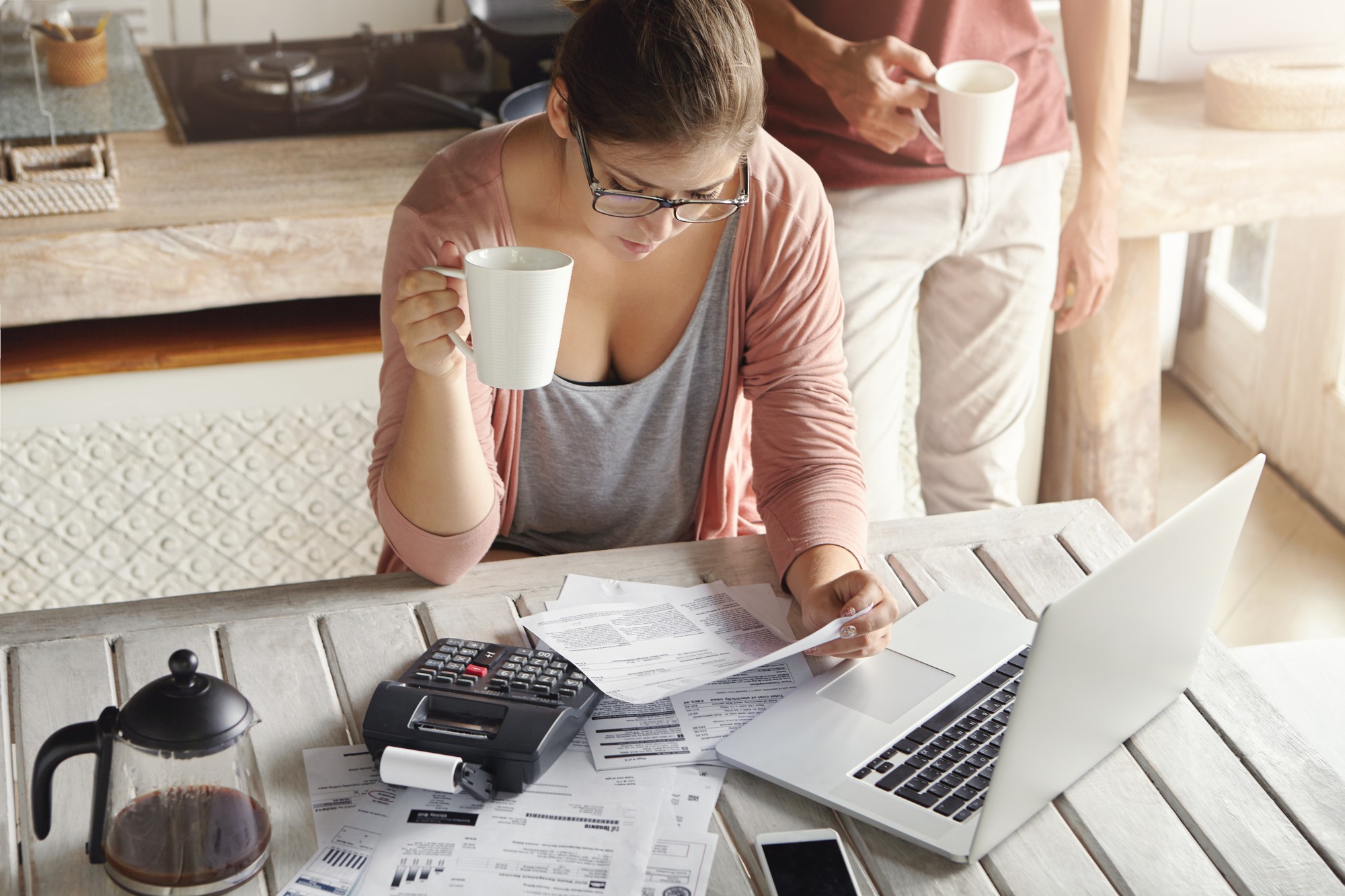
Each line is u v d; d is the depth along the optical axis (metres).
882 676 1.07
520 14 2.46
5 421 2.02
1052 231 2.08
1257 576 2.47
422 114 2.33
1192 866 0.89
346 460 2.19
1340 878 0.88
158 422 2.08
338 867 0.87
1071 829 0.92
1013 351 2.15
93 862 0.86
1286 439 2.78
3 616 1.13
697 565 1.23
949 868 0.88
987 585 1.21
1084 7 2.00
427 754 0.92
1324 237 2.55
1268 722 1.02
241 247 1.95
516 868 0.86
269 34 2.72
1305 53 2.41
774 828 0.91
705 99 0.97
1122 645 0.91
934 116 1.93
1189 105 2.38
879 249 2.00
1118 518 2.51
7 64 2.12
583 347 1.33
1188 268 3.04
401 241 1.25
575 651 1.06
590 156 1.05
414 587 1.19
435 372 1.12
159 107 2.07
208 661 1.08
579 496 1.42
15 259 1.87
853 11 1.92
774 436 1.32
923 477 2.35
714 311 1.32
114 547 2.15
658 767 0.96
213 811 0.83
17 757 0.96
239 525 2.19
